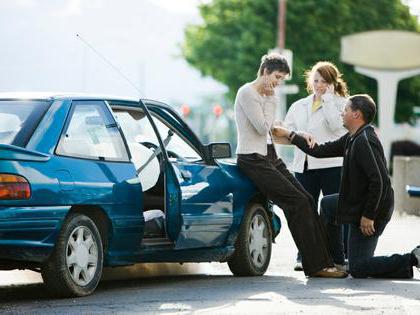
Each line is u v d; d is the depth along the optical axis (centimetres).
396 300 1122
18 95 1179
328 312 1034
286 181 1392
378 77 4556
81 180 1129
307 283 1297
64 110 1155
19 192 1071
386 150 4541
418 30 5697
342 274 1377
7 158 1076
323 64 1494
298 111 1514
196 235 1291
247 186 1391
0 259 1119
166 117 1322
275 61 1390
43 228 1087
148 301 1109
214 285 1273
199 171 1315
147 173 1276
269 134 1430
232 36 5622
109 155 1180
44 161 1102
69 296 1129
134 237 1195
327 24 5556
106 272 1455
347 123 1369
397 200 2575
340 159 1485
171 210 1264
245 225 1383
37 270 1148
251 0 5591
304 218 1384
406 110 5828
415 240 1906
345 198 1359
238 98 1400
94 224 1149
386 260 1350
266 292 1191
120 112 1291
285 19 5531
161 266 1534
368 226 1341
